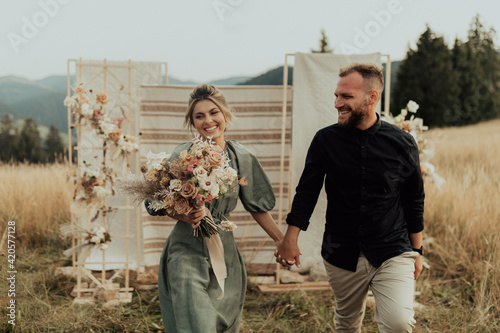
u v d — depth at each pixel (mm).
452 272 5328
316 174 2957
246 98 5316
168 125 5270
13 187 7023
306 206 2988
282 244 3004
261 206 3020
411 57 18297
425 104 17578
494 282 4672
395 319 2672
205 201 2648
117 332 3955
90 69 5320
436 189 6973
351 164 2803
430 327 4129
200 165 2596
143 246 5457
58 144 21031
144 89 5219
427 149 4438
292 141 4945
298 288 4891
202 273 2715
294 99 4914
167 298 2807
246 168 2959
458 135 12758
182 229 2818
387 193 2795
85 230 4656
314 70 4875
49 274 5160
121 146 4504
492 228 5781
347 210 2848
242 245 5496
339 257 2906
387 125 2861
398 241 2834
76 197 4555
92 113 4477
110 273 5406
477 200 6488
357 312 3061
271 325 4086
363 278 2879
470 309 4328
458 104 16906
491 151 10320
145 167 2682
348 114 2754
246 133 5340
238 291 2877
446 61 17422
